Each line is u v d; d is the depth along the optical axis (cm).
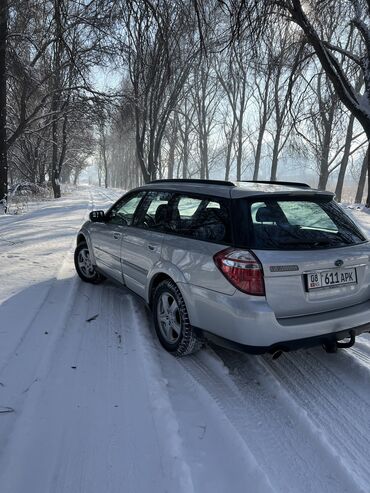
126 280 491
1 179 1905
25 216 1558
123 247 486
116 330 444
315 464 254
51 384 331
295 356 399
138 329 439
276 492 229
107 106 2077
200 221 375
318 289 330
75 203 2422
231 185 384
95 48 1155
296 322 319
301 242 335
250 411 307
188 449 264
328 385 346
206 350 405
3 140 1906
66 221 1375
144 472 241
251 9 678
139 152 2684
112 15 732
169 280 395
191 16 691
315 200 382
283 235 335
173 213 416
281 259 317
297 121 1727
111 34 815
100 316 484
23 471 240
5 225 1248
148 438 270
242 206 343
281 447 269
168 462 248
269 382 347
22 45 1739
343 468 248
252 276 312
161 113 2795
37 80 1919
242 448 262
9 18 1249
